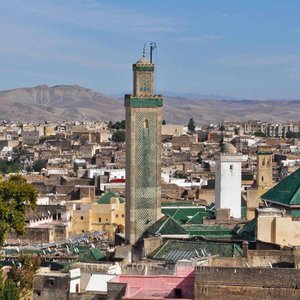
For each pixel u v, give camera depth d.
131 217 137.62
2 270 102.62
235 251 116.06
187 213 162.25
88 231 192.25
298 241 125.75
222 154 172.00
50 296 103.81
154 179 138.62
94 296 101.19
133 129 138.38
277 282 93.88
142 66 139.00
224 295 94.69
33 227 172.25
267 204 139.00
